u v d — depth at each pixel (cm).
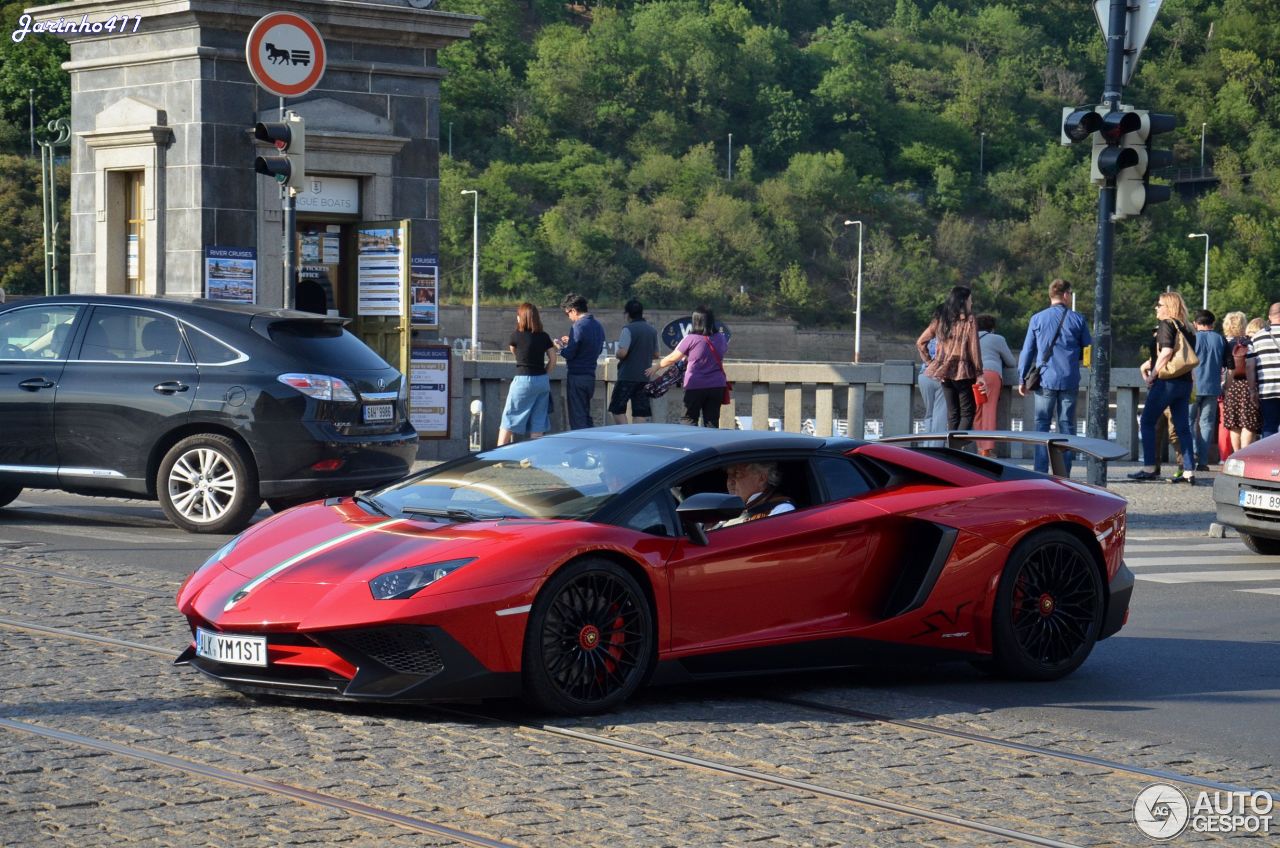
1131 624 928
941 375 1560
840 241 14688
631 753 573
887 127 17288
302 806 492
